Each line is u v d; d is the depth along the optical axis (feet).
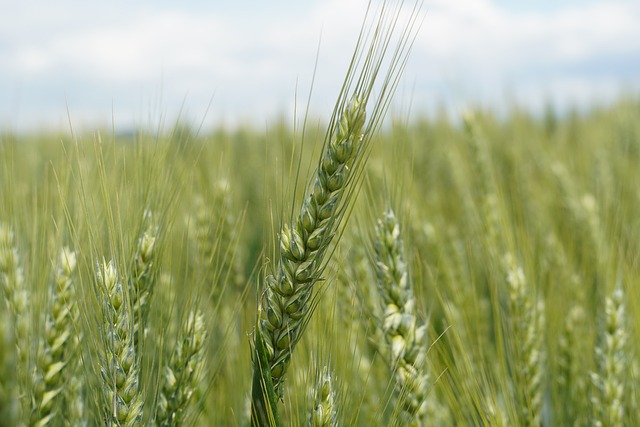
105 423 1.52
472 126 2.73
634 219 2.52
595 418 1.82
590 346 1.96
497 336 1.85
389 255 1.71
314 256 1.46
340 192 1.46
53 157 3.08
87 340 1.60
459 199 3.42
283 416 1.65
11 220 1.75
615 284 1.93
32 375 1.60
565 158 3.98
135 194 1.67
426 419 1.71
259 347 1.46
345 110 1.45
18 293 1.65
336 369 1.60
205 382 1.77
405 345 1.68
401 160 1.81
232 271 2.02
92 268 1.52
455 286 2.13
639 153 4.52
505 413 1.79
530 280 1.98
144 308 1.62
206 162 2.33
